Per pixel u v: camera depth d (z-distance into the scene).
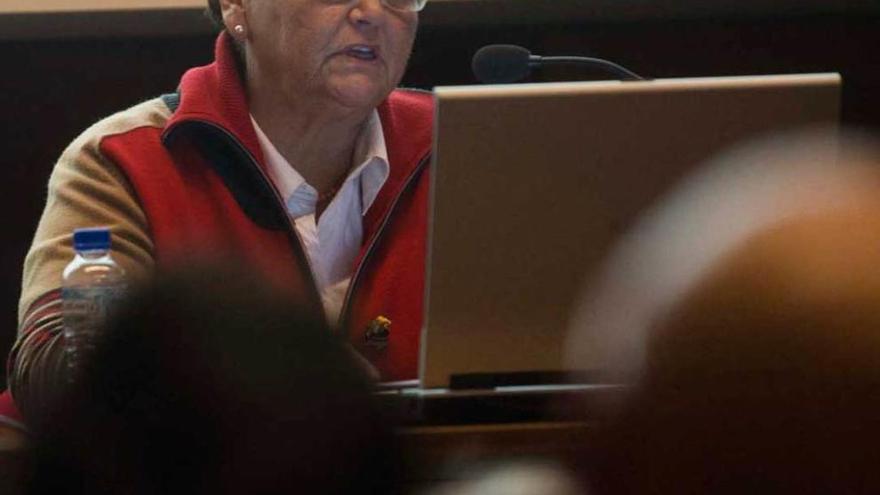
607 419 2.15
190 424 2.55
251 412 2.56
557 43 13.40
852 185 2.35
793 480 2.05
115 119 7.70
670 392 2.10
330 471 2.55
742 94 5.40
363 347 7.32
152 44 13.13
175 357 2.56
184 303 2.62
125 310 2.62
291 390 2.57
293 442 2.55
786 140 3.10
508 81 6.94
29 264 7.25
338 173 7.77
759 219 2.23
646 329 2.16
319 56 7.36
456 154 5.30
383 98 7.55
